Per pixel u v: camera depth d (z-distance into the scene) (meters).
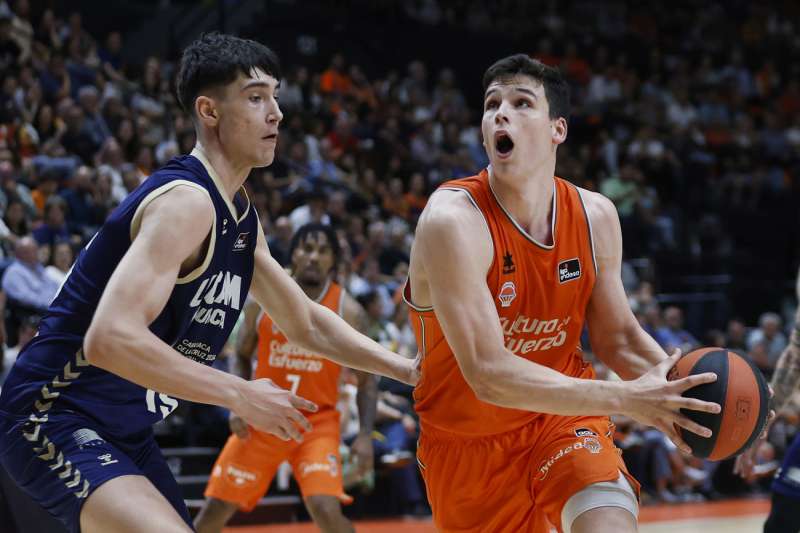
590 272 3.09
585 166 15.49
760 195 16.41
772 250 15.91
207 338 2.92
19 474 2.73
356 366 3.26
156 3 18.25
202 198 2.68
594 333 3.23
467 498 3.16
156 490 2.64
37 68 11.67
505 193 3.01
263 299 3.21
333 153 12.69
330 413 5.10
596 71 17.83
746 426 2.72
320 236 5.21
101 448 2.69
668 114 17.38
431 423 3.17
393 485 8.45
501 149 2.96
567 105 3.08
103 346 2.47
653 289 13.28
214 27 16.92
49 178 9.62
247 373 5.44
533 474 3.03
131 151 11.03
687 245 15.02
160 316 2.76
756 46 20.20
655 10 20.39
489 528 3.16
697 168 16.12
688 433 2.76
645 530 7.63
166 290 2.58
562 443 3.00
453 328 2.81
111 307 2.49
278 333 5.14
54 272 7.98
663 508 9.16
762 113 18.42
